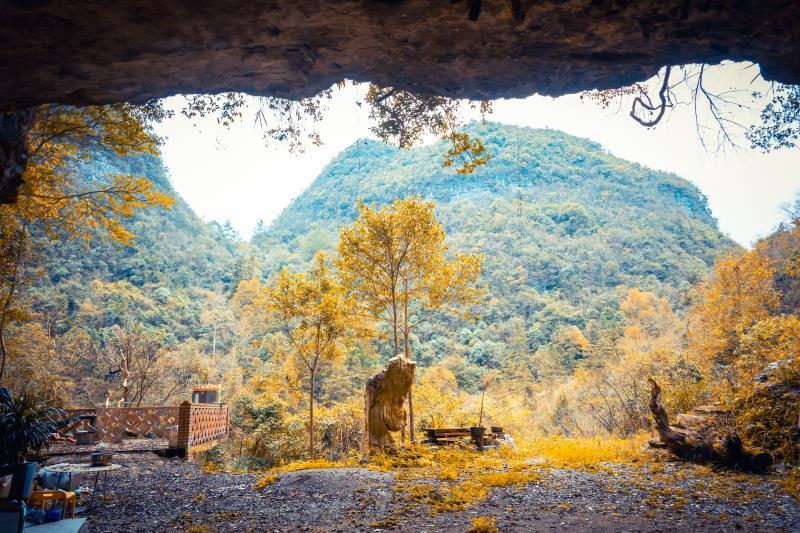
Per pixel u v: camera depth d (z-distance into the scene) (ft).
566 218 435.12
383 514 20.01
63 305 147.02
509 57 17.83
